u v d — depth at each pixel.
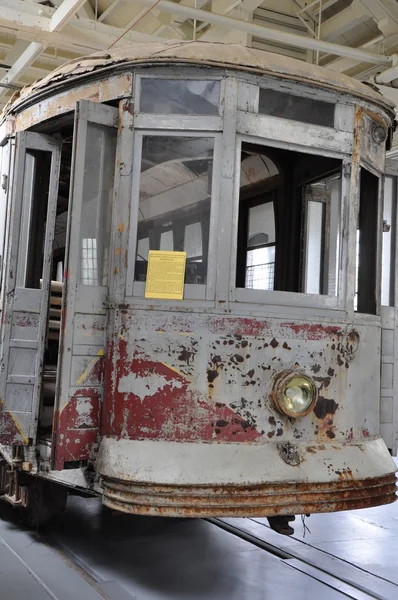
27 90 4.39
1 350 4.19
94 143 3.77
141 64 3.74
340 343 3.92
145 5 6.91
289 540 4.94
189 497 3.37
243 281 4.75
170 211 3.76
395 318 4.48
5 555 4.23
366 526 5.43
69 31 7.85
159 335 3.65
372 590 3.92
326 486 3.58
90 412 3.67
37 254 4.43
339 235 4.02
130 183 3.74
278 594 3.80
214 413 3.60
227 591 3.82
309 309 3.87
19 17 7.01
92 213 3.75
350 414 3.91
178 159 3.77
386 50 8.34
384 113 4.26
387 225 4.55
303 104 3.93
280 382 3.64
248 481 3.44
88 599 3.52
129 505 3.38
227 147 3.72
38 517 4.75
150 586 3.87
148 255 3.73
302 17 8.73
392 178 4.61
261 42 8.84
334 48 7.72
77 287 3.66
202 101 3.77
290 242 4.51
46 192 4.46
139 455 3.50
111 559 4.34
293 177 4.54
